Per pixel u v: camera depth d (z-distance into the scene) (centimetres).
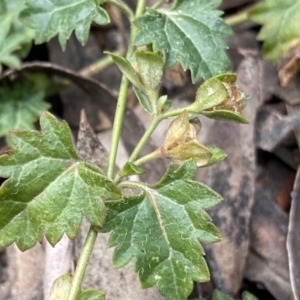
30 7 15
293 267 14
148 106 13
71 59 20
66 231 12
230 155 16
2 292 15
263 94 16
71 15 15
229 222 15
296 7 15
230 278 15
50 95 19
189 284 12
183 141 12
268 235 15
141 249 12
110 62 19
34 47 19
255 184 15
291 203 15
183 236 12
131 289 14
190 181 12
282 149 16
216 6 15
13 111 18
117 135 14
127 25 19
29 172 12
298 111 16
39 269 16
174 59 14
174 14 15
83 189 12
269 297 15
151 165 16
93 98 18
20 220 12
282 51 16
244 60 17
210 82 12
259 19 16
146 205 12
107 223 12
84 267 12
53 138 12
